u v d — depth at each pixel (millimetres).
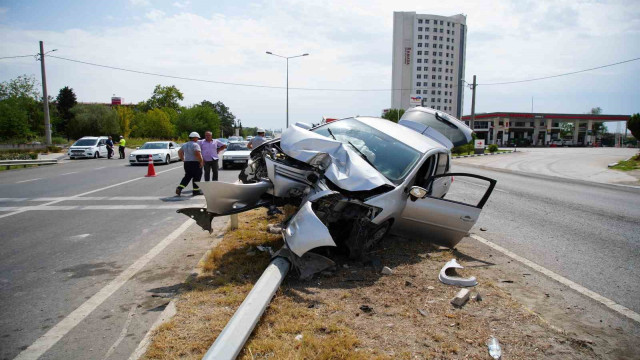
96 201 9414
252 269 4379
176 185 12484
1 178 15039
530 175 17891
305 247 3977
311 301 3654
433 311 3578
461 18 125938
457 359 2838
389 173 5109
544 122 68250
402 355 2846
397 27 119688
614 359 2967
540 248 5910
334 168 4695
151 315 3467
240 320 2971
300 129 5465
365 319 3367
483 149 37344
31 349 2926
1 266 4766
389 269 4473
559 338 3211
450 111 126750
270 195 5680
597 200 10570
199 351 2814
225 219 7133
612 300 4062
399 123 7277
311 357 2736
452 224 5090
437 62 122125
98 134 55469
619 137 68000
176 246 5570
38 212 8070
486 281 4391
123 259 5004
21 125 36938
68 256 5148
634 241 6402
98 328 3242
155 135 62875
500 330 3293
